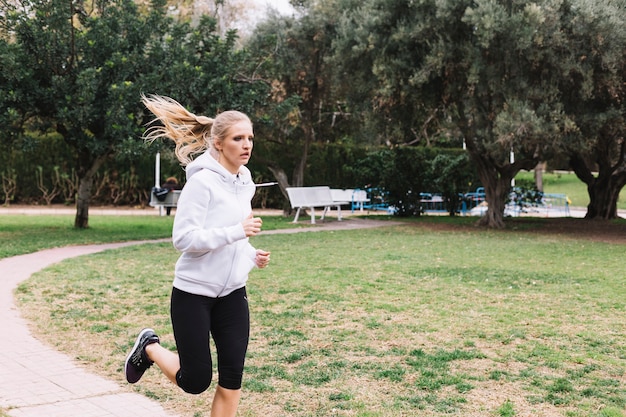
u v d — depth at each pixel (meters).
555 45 16.42
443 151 30.53
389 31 18.33
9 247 12.87
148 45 16.58
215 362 5.46
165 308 7.53
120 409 4.39
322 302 7.86
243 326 3.61
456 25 17.42
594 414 4.26
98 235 15.80
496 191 20.53
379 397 4.58
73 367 5.34
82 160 17.42
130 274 9.84
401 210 25.08
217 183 3.51
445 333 6.40
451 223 21.78
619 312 7.40
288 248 13.48
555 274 10.18
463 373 5.14
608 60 15.83
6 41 15.30
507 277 9.80
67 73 15.45
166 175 28.33
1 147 25.97
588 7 15.58
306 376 5.04
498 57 17.20
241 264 3.57
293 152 26.16
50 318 7.00
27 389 4.79
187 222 3.41
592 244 15.12
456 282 9.34
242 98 16.59
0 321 6.84
